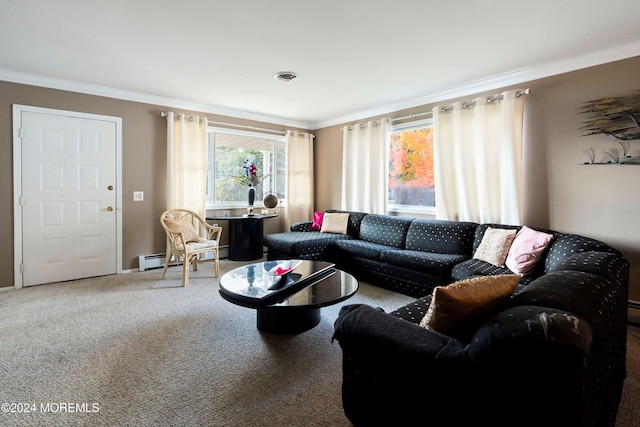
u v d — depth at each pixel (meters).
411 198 4.46
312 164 5.72
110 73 3.34
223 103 4.48
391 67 3.12
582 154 2.91
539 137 3.16
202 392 1.78
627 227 2.70
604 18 2.24
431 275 3.17
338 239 4.36
